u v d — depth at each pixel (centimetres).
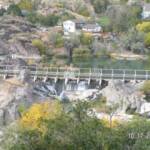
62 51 16488
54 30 18938
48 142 3025
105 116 5584
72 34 18112
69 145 3002
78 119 3139
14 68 10456
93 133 3048
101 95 8369
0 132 4412
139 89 8450
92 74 9288
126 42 17638
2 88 8200
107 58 16400
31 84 8856
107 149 3028
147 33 18262
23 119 5016
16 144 3061
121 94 8175
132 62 15425
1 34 16212
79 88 9306
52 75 9556
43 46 16375
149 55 17138
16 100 7819
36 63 13800
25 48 15788
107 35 19038
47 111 5372
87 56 16488
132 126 3231
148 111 7581
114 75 9156
